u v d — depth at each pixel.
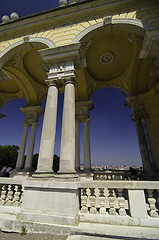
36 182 4.54
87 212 4.36
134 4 7.07
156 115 10.84
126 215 4.13
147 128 10.98
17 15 9.55
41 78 13.43
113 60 11.33
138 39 8.42
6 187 5.62
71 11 7.74
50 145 5.30
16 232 3.89
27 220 4.10
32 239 3.45
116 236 3.37
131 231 3.53
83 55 7.04
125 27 6.95
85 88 12.88
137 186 4.31
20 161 12.52
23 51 10.02
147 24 6.40
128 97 12.22
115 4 7.16
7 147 30.88
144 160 10.23
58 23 7.99
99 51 10.50
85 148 11.84
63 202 4.17
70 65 6.52
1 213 4.68
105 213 4.23
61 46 6.61
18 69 11.64
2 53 8.38
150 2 6.96
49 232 3.73
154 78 10.81
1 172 14.29
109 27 7.06
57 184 4.34
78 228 3.65
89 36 7.36
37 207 4.29
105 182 4.54
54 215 4.03
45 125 5.62
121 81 12.89
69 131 5.26
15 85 14.22
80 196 4.95
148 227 3.72
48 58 6.77
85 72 11.98
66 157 4.90
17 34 8.73
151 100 11.37
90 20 7.42
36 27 8.37
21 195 5.31
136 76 11.43
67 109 5.66
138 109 11.59
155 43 6.08
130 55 10.45
